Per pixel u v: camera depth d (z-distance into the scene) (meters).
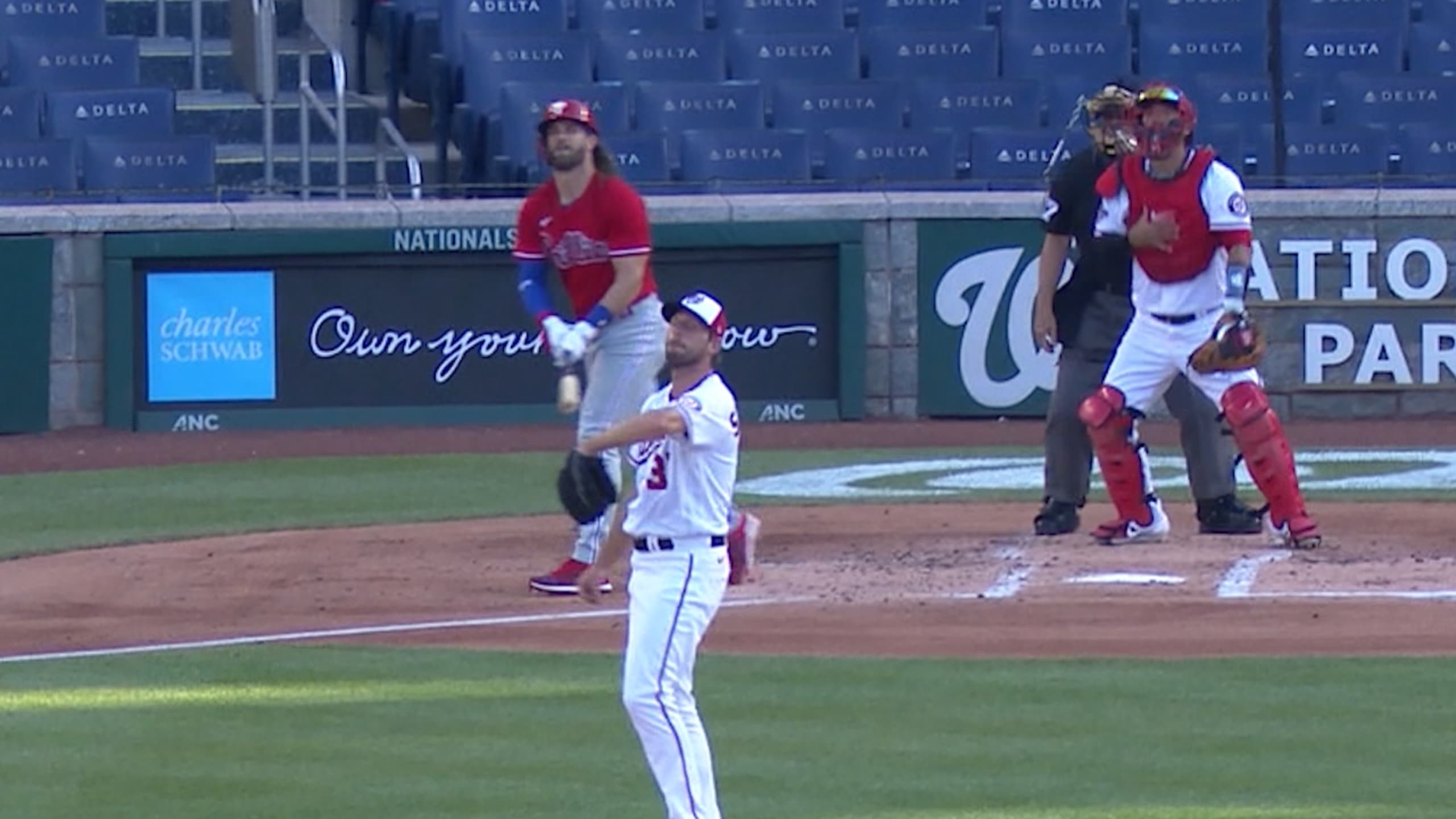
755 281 65.62
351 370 65.31
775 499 51.94
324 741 29.31
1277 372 65.94
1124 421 42.34
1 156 69.88
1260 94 74.25
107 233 64.31
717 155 71.12
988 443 62.53
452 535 47.03
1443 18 80.44
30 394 64.12
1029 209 65.75
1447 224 65.56
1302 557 41.72
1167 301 41.59
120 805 26.25
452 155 79.69
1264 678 32.09
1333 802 25.88
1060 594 38.50
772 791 26.59
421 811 25.89
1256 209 65.31
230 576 42.09
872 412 66.25
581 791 26.77
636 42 76.75
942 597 38.38
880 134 71.94
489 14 78.56
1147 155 40.41
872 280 66.00
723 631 35.88
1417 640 34.44
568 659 34.19
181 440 63.34
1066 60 77.12
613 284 37.88
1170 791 26.41
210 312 64.75
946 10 79.38
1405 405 66.19
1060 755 28.11
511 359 65.69
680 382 24.39
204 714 30.86
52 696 32.12
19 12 78.62
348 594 40.00
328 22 85.69
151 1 85.06
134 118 73.94
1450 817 25.22
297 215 64.69
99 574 42.47
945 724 29.78
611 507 35.62
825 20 79.44
